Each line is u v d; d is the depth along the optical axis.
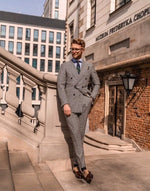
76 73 2.71
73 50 2.74
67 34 15.54
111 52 10.20
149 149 7.38
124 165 3.68
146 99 7.61
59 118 3.21
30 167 2.72
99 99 11.25
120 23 9.34
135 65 8.20
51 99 3.18
